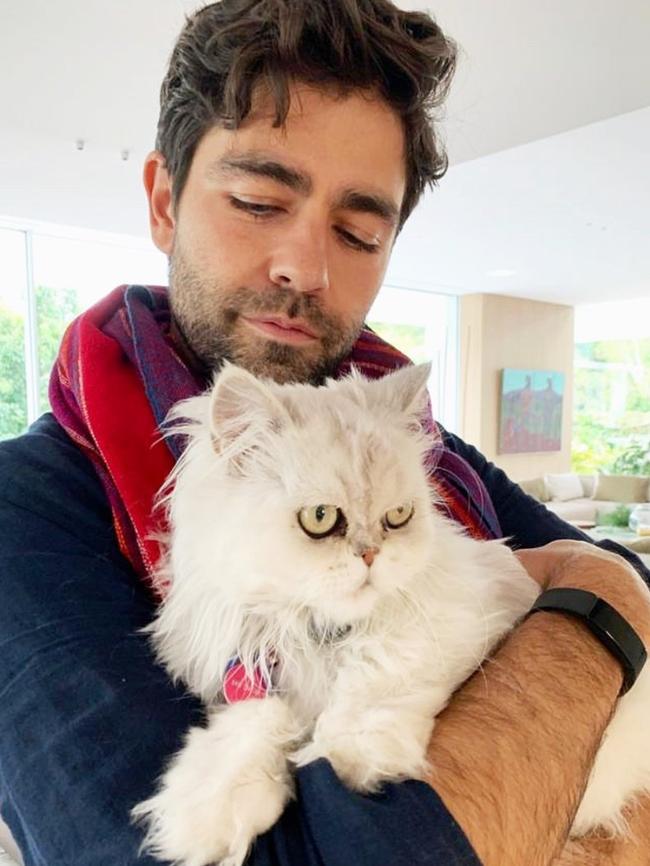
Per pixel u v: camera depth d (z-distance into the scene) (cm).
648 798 84
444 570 77
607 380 998
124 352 90
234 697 67
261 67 82
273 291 88
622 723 81
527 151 367
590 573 86
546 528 134
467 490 114
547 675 67
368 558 69
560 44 216
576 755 61
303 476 69
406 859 48
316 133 84
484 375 841
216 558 70
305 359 92
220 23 84
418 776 54
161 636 71
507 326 859
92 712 58
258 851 51
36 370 539
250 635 71
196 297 90
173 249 96
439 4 194
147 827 53
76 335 92
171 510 77
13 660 62
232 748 58
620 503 797
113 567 74
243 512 69
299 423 74
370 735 58
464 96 251
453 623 73
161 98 97
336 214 89
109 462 80
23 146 333
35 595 66
